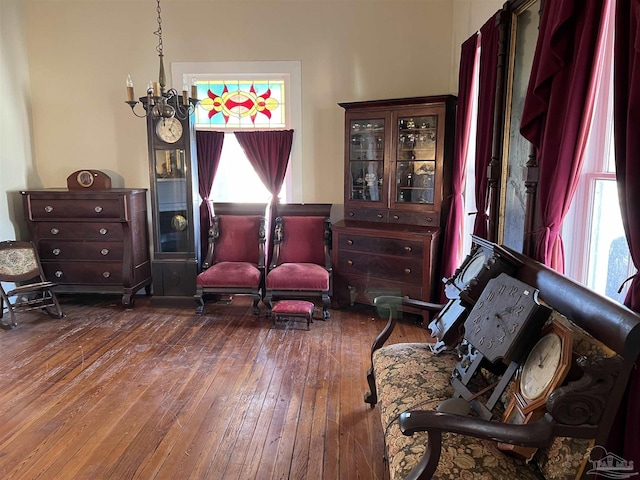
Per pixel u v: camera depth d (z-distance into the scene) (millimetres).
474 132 3541
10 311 3742
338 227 4082
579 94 1759
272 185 4523
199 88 4535
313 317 3994
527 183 2119
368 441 2246
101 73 4465
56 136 4582
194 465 2070
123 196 4074
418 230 3816
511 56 2527
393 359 2137
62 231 4180
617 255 1889
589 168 2039
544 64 1866
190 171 4145
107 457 2123
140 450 2174
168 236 4312
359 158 4250
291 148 4516
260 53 4375
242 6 4305
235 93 4551
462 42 3832
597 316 1423
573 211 2105
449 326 2131
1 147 4125
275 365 3072
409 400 1774
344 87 4375
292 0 4250
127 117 4516
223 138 4520
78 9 4367
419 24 4195
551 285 1785
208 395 2680
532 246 2135
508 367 1624
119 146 4562
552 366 1393
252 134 4465
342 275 4129
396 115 3936
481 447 1481
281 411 2510
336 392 2715
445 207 3924
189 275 4242
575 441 1311
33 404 2576
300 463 2086
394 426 1664
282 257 4309
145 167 4578
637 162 1368
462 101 3477
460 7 3893
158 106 3510
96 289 4254
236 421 2414
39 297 4395
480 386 1807
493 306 1794
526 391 1455
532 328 1556
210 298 4441
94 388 2760
